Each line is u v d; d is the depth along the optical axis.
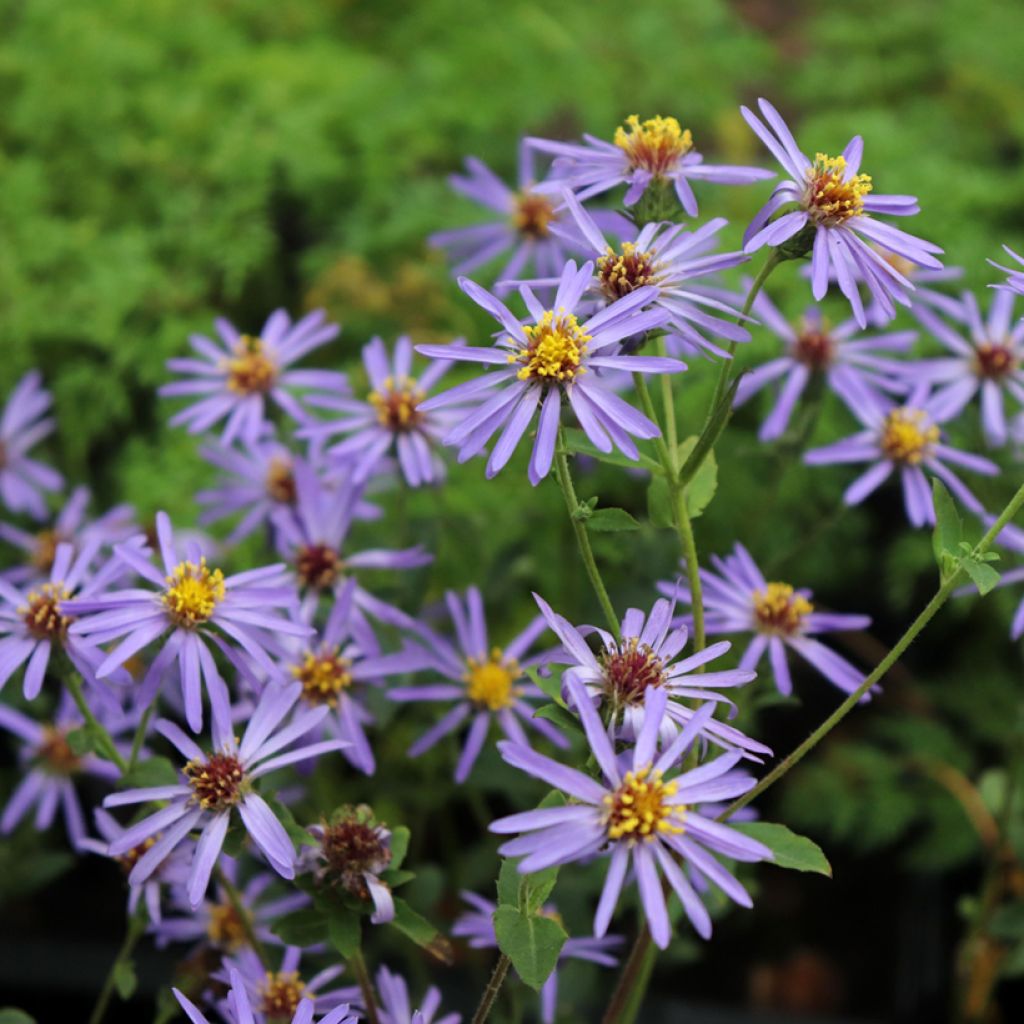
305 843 0.34
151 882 0.37
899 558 0.51
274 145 0.59
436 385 0.51
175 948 0.47
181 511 0.51
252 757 0.34
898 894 0.50
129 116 0.62
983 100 0.64
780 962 0.49
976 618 0.52
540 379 0.34
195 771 0.34
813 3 0.74
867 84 0.65
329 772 0.46
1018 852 0.45
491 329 0.52
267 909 0.40
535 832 0.32
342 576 0.40
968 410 0.44
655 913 0.31
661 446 0.35
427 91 0.62
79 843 0.38
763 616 0.40
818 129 0.59
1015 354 0.43
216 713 0.35
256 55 0.65
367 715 0.39
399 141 0.60
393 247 0.57
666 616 0.34
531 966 0.33
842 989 0.49
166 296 0.56
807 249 0.35
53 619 0.36
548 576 0.49
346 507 0.41
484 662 0.40
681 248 0.35
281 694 0.35
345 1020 0.33
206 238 0.57
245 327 0.59
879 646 0.52
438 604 0.45
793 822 0.50
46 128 0.61
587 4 0.67
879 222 0.35
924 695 0.51
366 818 0.35
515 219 0.46
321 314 0.44
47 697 0.43
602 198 0.46
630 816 0.31
